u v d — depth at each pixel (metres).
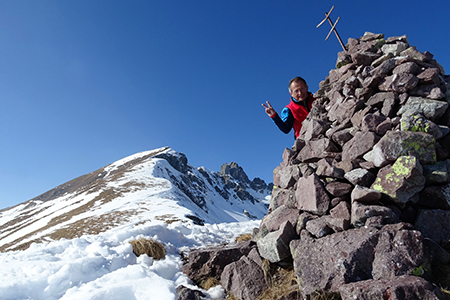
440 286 3.28
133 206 69.44
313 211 4.77
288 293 4.02
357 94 5.75
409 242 3.49
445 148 4.51
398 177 4.11
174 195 93.56
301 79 6.39
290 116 6.81
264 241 5.10
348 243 3.83
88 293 4.43
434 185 4.21
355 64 6.25
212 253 6.13
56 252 6.99
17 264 5.48
